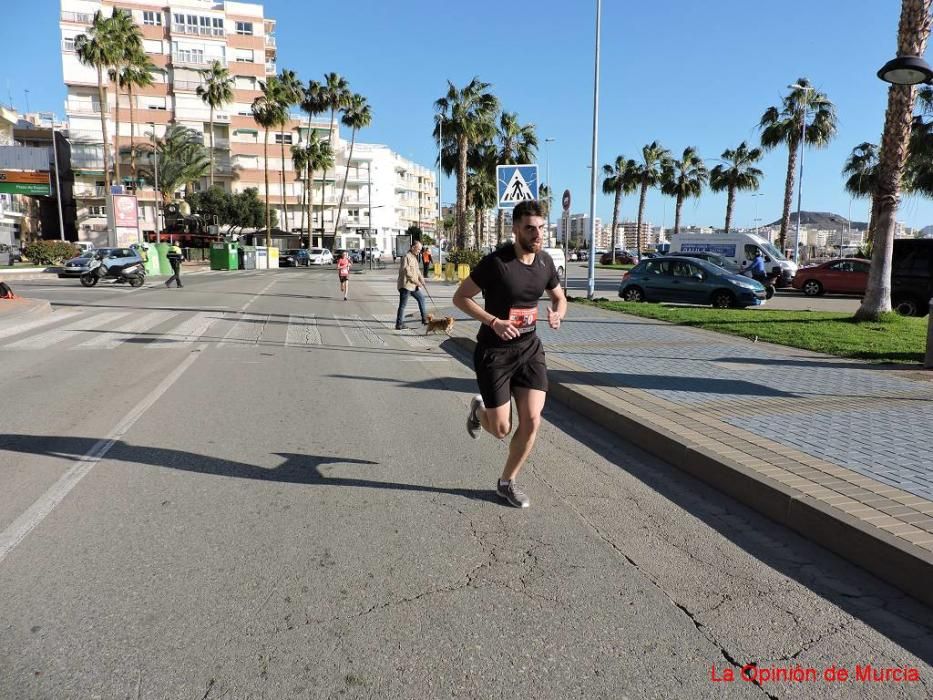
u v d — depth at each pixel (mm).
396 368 9055
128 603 2916
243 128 74688
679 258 17922
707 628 2811
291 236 71125
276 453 5105
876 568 3299
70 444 5223
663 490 4473
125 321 13586
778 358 8914
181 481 4453
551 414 6539
